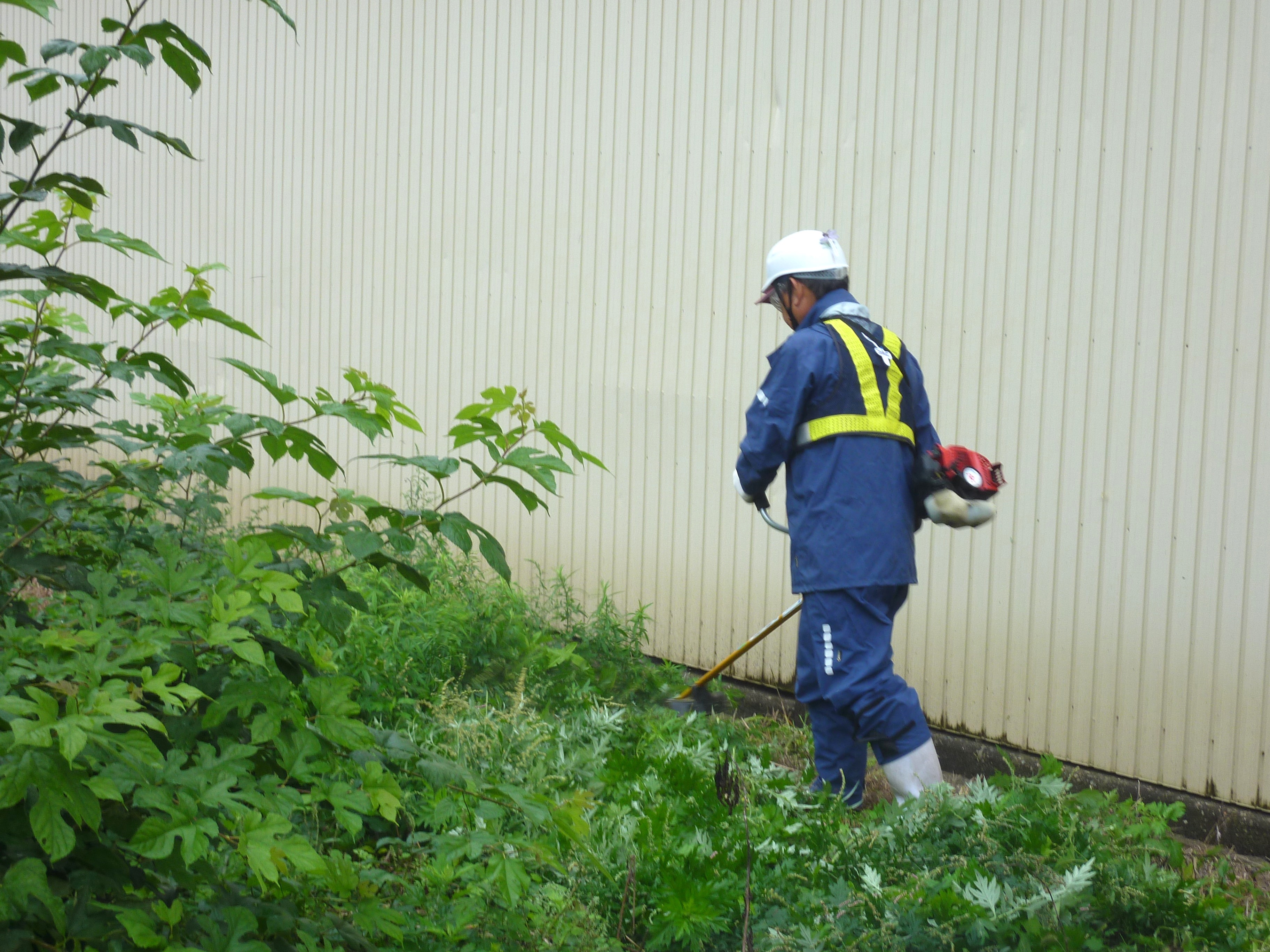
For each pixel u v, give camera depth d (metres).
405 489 6.75
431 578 4.52
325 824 2.62
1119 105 4.24
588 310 5.93
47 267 1.89
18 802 1.29
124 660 1.47
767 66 5.20
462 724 3.25
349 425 7.12
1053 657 4.51
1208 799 4.15
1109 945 2.65
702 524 5.54
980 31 4.57
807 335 3.74
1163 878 2.77
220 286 7.88
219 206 7.84
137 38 1.81
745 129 5.29
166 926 1.58
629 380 5.78
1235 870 3.73
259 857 1.44
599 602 5.28
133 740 1.36
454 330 6.53
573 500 6.05
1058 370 4.44
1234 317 4.02
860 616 3.62
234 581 1.69
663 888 2.66
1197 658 4.16
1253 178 3.95
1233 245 4.01
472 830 2.57
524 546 6.28
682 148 5.51
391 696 3.66
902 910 2.58
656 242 5.63
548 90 6.03
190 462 1.85
